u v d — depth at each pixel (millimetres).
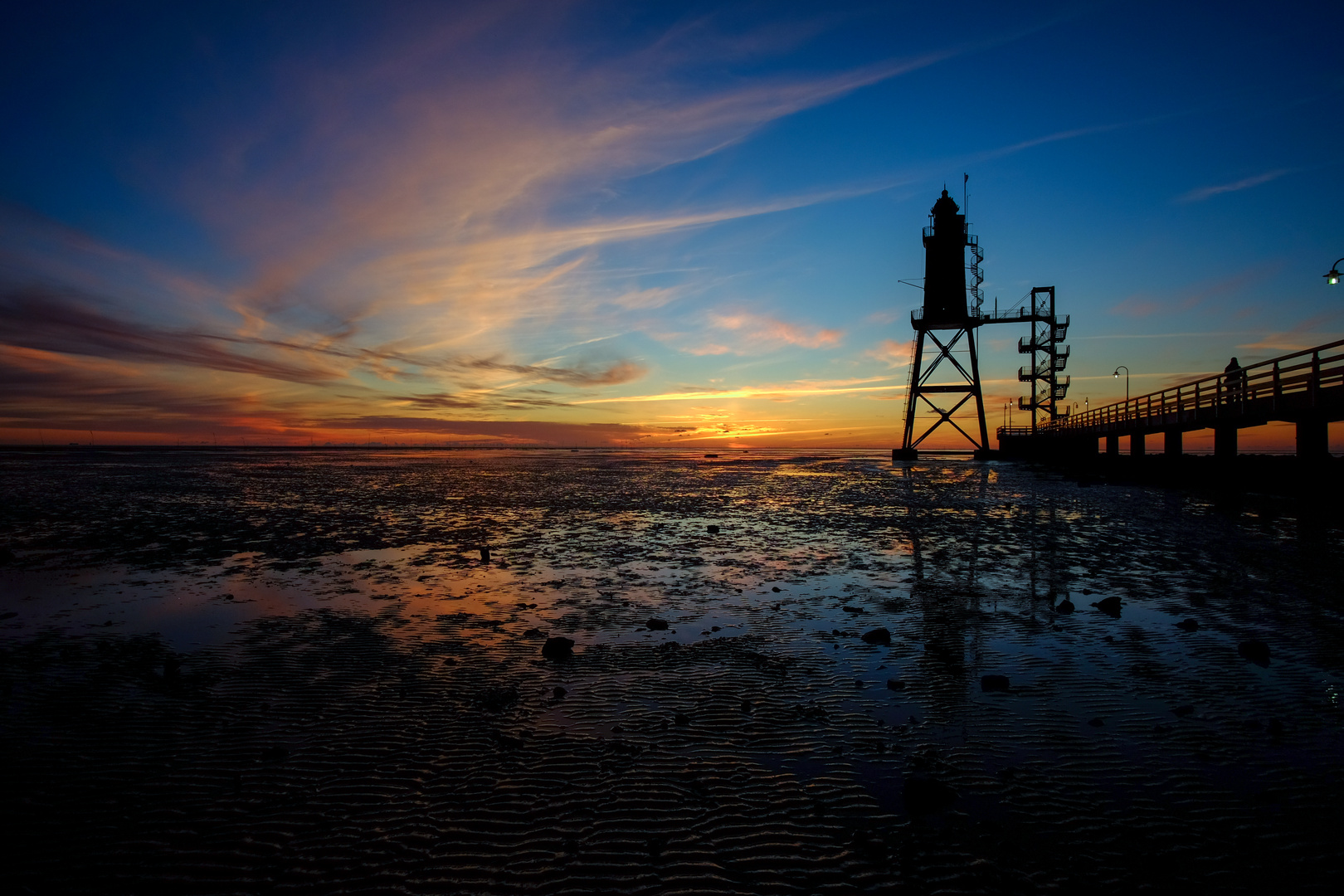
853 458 105938
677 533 19094
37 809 4730
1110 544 15820
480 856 4184
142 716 6355
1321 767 5188
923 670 7551
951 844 4281
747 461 88375
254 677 7430
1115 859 4102
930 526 19859
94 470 56125
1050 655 7957
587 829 4477
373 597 11375
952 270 64750
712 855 4184
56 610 10422
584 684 7203
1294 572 12266
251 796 4914
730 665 7812
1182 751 5496
